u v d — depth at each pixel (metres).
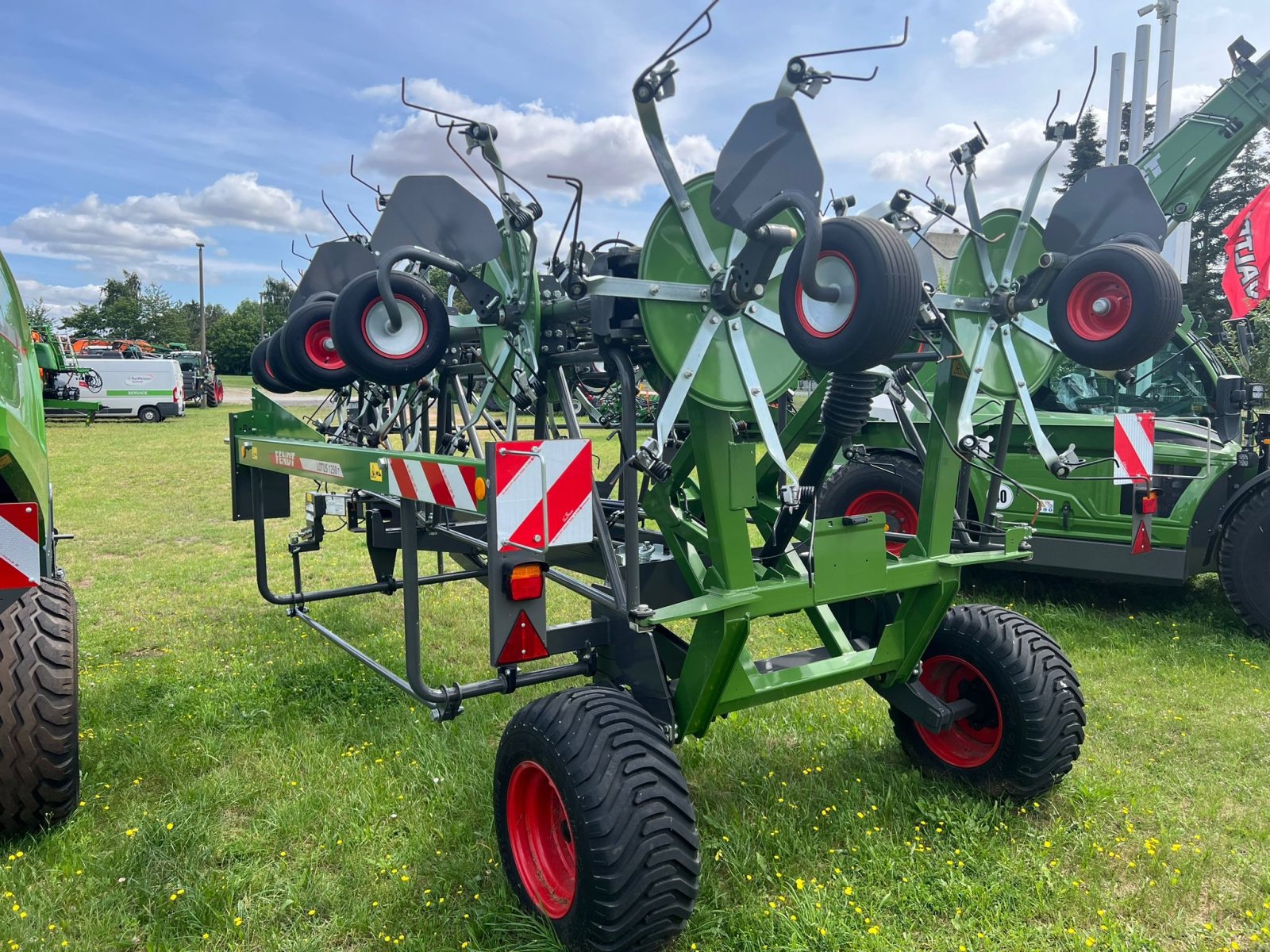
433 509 3.78
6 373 2.91
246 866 2.84
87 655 4.91
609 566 2.53
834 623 3.19
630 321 2.47
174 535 8.80
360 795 3.25
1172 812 3.23
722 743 3.65
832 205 3.15
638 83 2.28
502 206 2.76
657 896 2.24
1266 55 5.62
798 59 2.25
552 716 2.42
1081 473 5.73
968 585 6.67
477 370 3.60
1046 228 3.31
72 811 3.09
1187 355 6.05
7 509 2.47
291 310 4.54
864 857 2.87
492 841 2.93
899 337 2.17
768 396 2.56
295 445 3.91
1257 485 5.36
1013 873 2.79
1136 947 2.47
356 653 4.09
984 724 3.29
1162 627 5.59
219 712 4.04
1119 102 9.52
